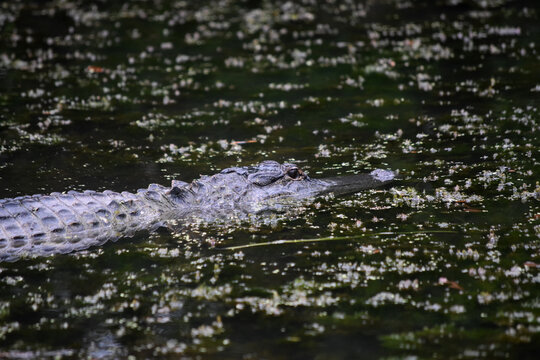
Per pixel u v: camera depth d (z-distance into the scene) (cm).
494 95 1842
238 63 2275
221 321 853
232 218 1213
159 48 2497
